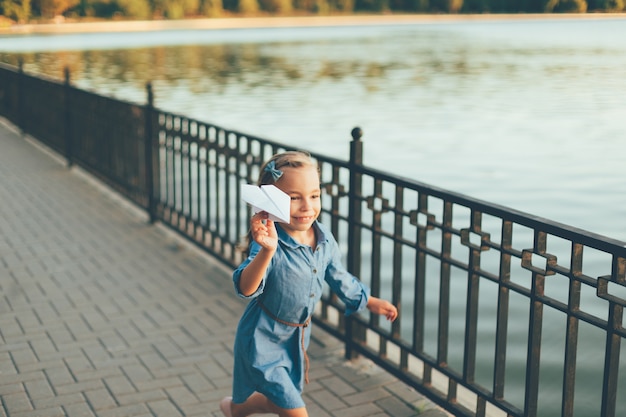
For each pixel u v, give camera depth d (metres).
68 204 9.62
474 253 3.94
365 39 62.41
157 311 5.98
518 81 31.64
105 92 25.41
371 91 28.42
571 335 3.36
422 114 22.47
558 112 22.88
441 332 4.23
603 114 22.38
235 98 25.66
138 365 4.98
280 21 90.25
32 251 7.59
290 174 3.20
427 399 4.53
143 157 9.12
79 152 11.62
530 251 3.54
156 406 4.44
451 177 13.83
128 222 8.77
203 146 7.25
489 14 88.31
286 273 3.30
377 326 4.81
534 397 3.62
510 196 12.34
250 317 3.44
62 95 12.21
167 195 8.36
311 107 23.70
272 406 3.52
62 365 4.97
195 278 6.81
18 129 15.96
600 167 14.57
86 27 44.84
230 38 62.31
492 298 7.27
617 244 3.07
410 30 77.00
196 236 7.64
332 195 5.15
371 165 14.98
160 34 64.19
